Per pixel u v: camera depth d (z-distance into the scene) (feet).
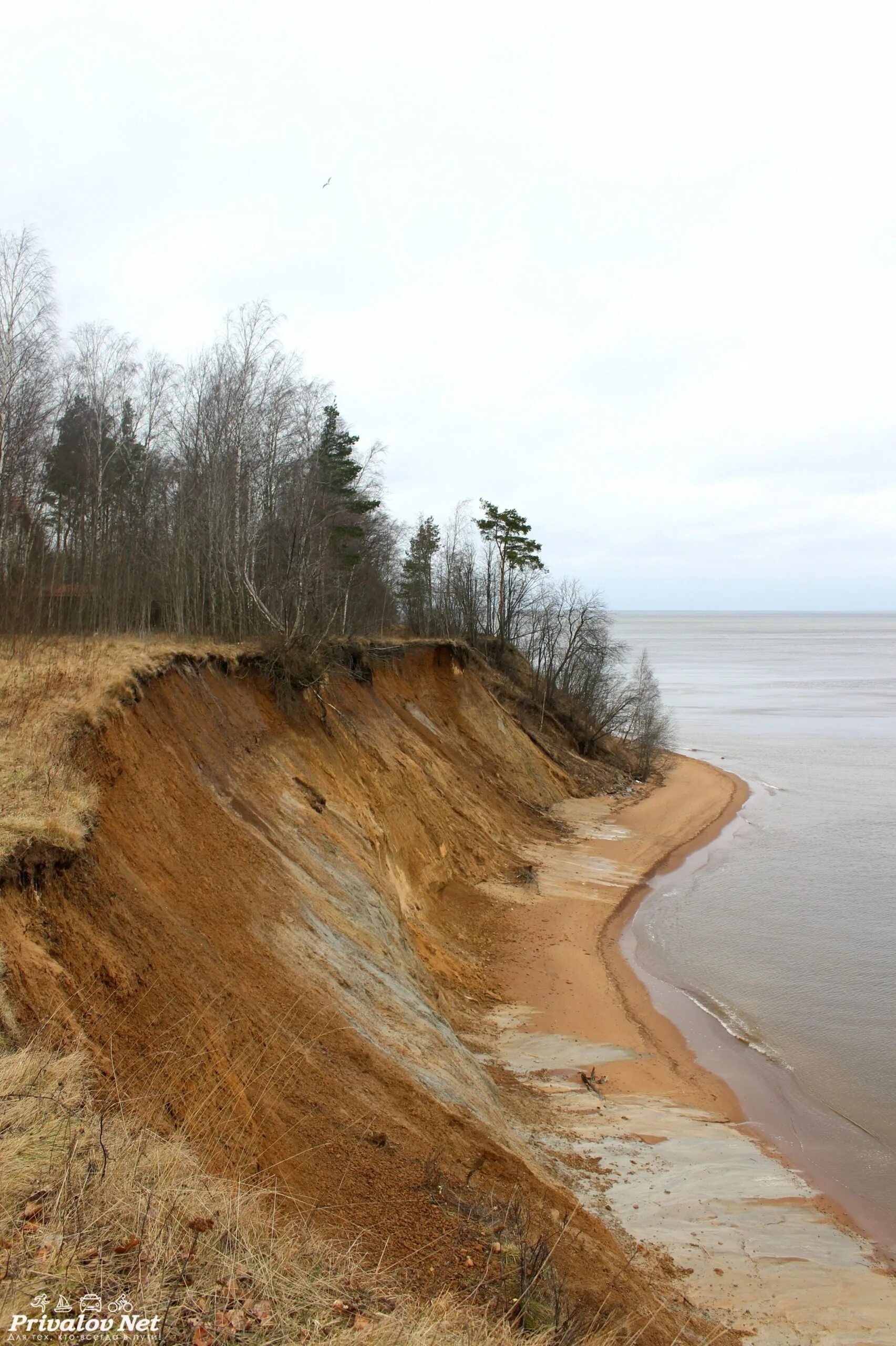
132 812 39.32
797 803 149.69
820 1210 40.96
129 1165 18.01
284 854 51.65
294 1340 15.10
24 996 22.30
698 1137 46.83
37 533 94.43
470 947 73.31
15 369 80.07
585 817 131.23
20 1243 14.88
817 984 71.10
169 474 110.22
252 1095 27.35
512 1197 29.76
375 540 141.18
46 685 45.44
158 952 30.48
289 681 75.66
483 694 141.18
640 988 69.36
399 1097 33.40
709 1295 32.35
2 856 25.84
